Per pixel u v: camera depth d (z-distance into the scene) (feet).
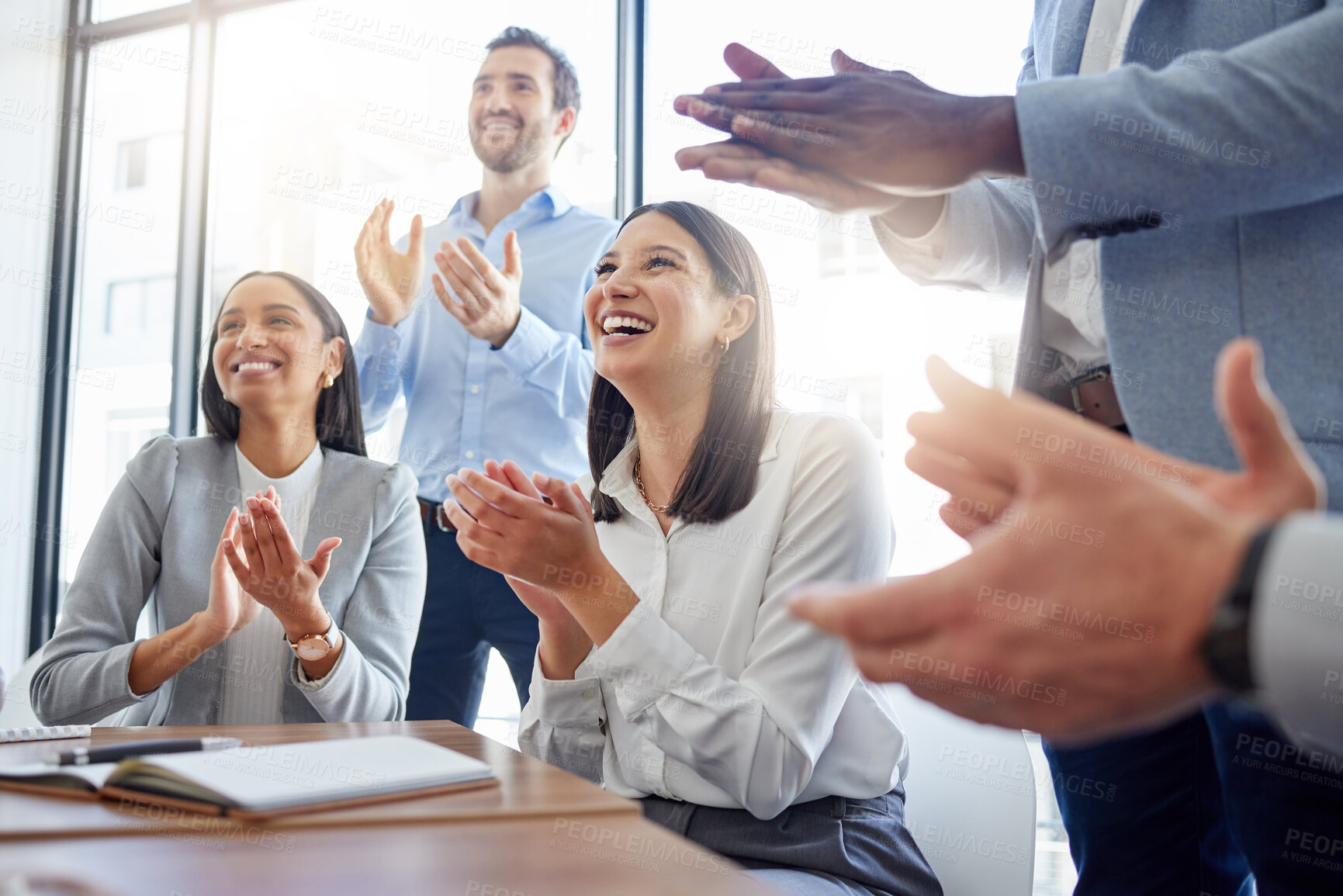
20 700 5.15
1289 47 2.18
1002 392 1.06
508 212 8.78
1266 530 0.87
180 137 12.66
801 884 3.24
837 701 3.60
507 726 8.43
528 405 7.88
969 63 8.95
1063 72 3.40
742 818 3.62
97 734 3.48
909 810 4.29
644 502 4.33
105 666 4.60
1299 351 2.48
